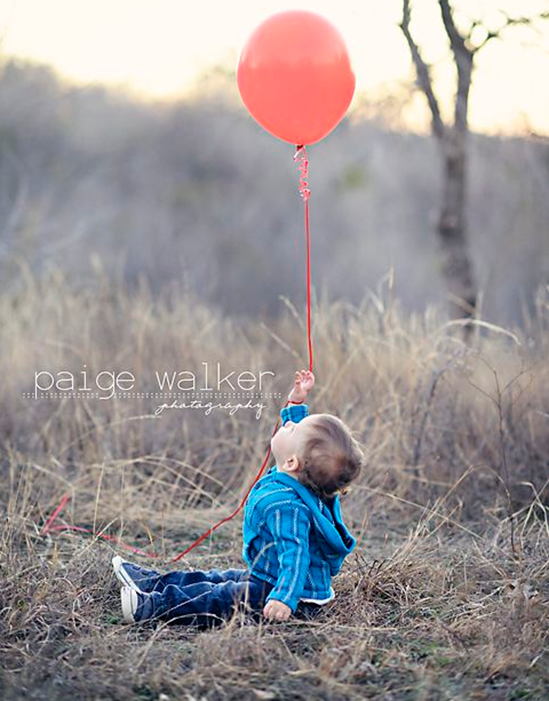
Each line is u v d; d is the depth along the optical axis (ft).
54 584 11.83
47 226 35.99
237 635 10.23
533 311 29.96
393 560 12.58
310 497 11.01
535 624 10.69
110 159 49.75
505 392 17.07
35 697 9.14
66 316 22.24
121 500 14.99
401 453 16.51
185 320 21.90
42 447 17.76
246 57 12.92
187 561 13.50
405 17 22.90
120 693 9.18
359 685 9.48
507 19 21.71
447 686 9.50
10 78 44.19
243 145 53.52
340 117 13.24
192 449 17.84
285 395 19.36
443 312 23.82
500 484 15.67
